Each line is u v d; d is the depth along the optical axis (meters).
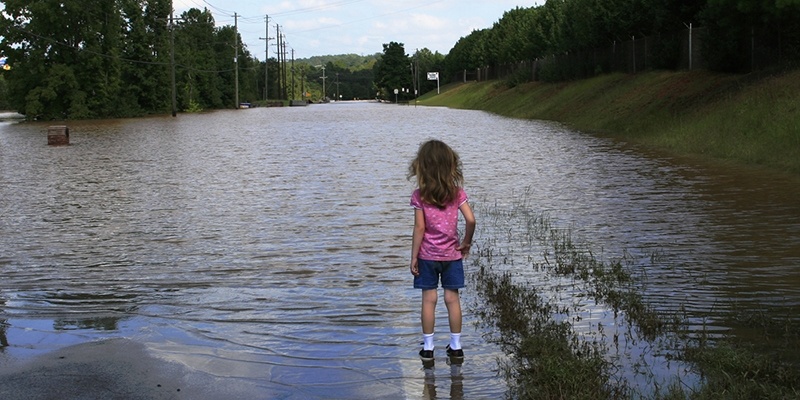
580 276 7.22
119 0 69.44
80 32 60.75
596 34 43.22
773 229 9.11
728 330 5.54
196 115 67.38
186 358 5.14
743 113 18.80
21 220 10.91
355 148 23.48
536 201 11.95
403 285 7.08
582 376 4.53
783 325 5.59
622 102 31.34
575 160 18.00
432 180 5.08
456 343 5.13
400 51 134.75
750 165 15.51
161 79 73.75
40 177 16.64
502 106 55.22
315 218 10.72
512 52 73.19
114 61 63.44
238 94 100.69
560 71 50.06
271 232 9.74
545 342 5.16
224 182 15.09
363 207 11.61
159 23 74.94
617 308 6.14
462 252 5.20
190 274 7.59
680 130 21.16
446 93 95.62
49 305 6.53
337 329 5.80
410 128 35.00
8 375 4.76
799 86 17.94
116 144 27.84
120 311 6.33
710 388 4.38
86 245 9.09
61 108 60.62
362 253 8.45
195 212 11.44
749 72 24.81
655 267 7.48
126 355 5.16
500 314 6.01
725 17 22.80
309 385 4.66
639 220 10.03
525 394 4.42
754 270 7.25
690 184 13.23
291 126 39.91
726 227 9.34
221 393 4.51
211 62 94.81
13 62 59.19
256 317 6.12
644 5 37.09
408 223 10.21
